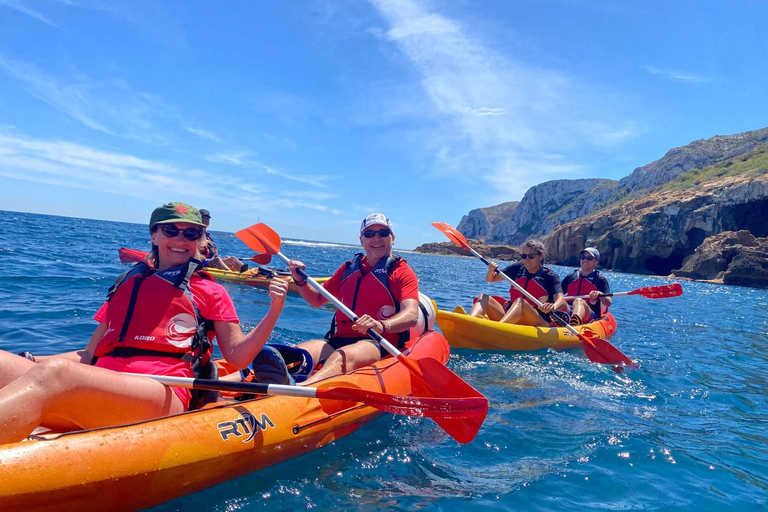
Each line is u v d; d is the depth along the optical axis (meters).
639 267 50.09
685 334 8.61
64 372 1.92
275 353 3.01
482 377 4.83
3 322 5.36
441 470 2.78
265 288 9.98
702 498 2.55
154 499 2.13
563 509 2.40
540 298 6.65
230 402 2.77
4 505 1.70
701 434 3.51
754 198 40.22
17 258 11.66
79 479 1.86
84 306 6.58
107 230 41.50
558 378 4.91
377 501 2.40
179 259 2.58
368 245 4.06
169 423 2.24
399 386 3.42
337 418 3.03
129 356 2.38
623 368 5.45
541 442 3.23
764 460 3.08
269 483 2.48
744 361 6.32
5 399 1.79
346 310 3.57
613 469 2.86
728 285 33.84
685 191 50.50
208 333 2.61
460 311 6.56
